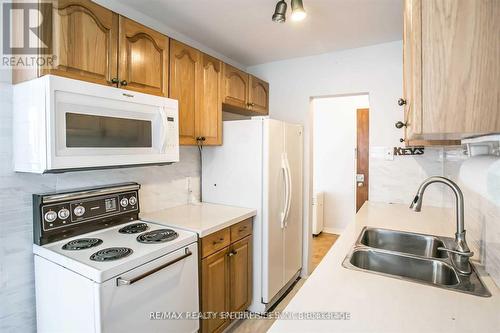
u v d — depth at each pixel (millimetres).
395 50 2600
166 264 1488
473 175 1136
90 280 1221
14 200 1438
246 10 2008
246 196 2383
